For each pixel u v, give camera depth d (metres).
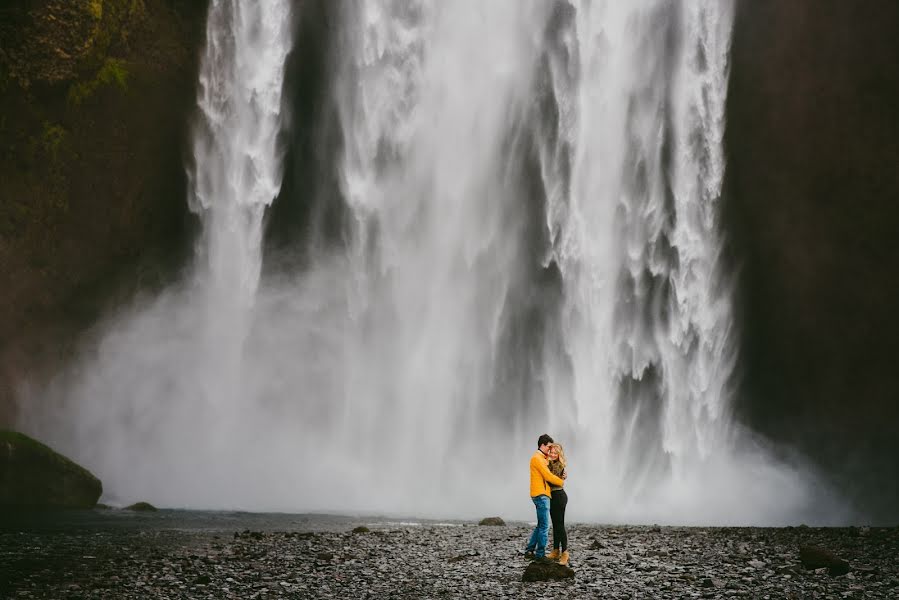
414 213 33.06
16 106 27.25
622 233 32.53
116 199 29.92
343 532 16.97
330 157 32.91
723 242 32.50
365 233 32.84
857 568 11.31
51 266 28.64
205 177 31.53
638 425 31.69
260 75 32.31
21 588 10.00
